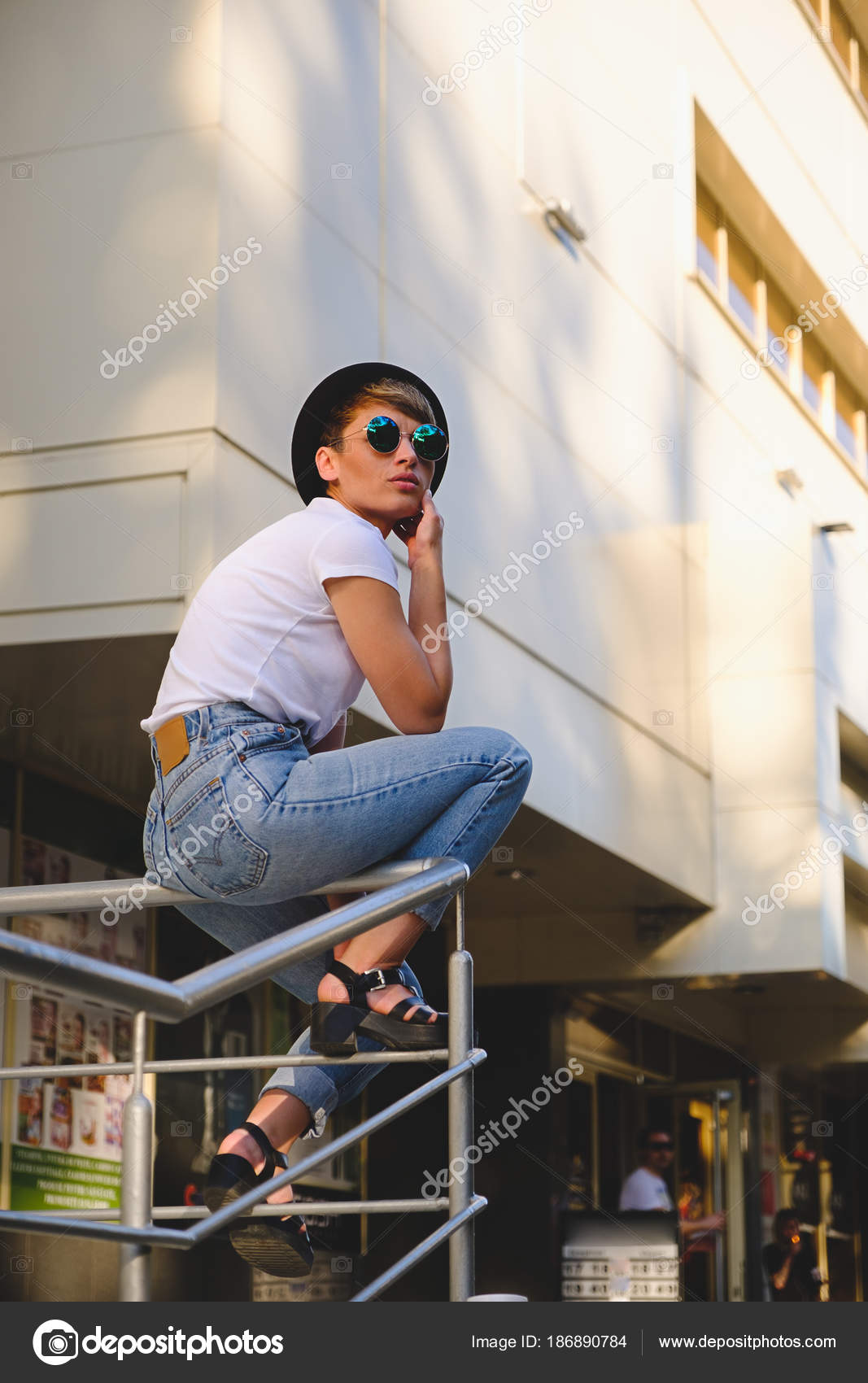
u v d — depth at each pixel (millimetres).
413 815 2832
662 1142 11961
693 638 12508
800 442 14828
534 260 9945
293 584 2881
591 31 11234
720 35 13711
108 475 6363
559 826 9742
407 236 8211
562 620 9992
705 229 13836
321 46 7461
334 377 3232
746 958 12234
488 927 12859
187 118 6605
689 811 12055
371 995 2822
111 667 6559
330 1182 11062
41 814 7914
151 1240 1903
